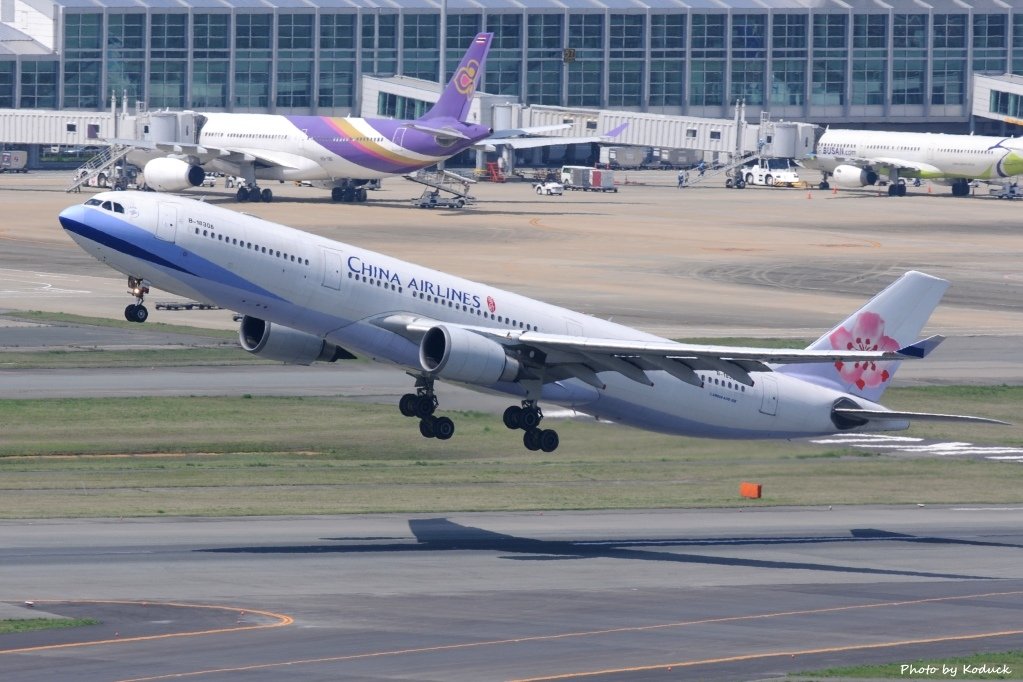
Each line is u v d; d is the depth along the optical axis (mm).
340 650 131750
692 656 132750
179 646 131500
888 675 126625
